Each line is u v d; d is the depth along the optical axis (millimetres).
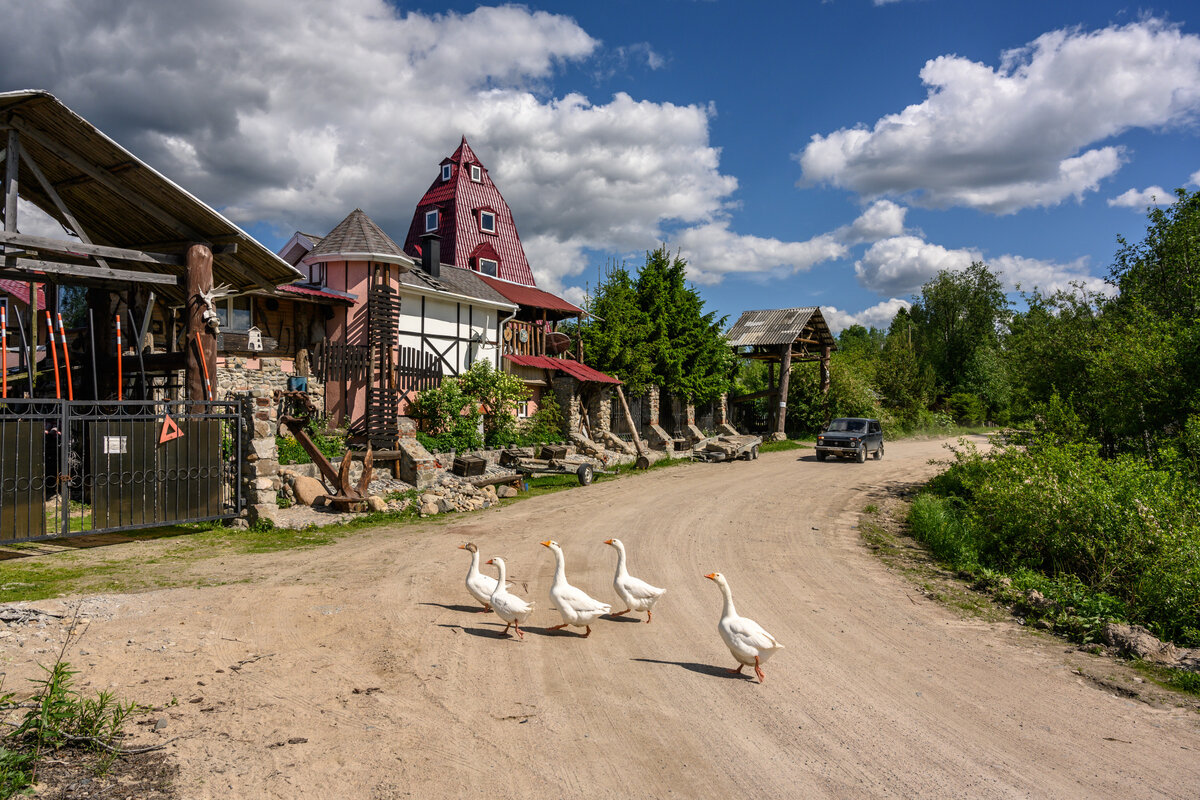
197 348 13680
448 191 39031
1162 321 16812
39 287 20656
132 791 4027
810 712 5852
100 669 5848
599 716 5574
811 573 11297
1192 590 9539
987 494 13812
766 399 45594
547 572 10508
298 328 21750
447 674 6320
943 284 66250
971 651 7840
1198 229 17156
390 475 18219
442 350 26156
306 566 10320
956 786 4676
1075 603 9562
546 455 22906
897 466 28141
